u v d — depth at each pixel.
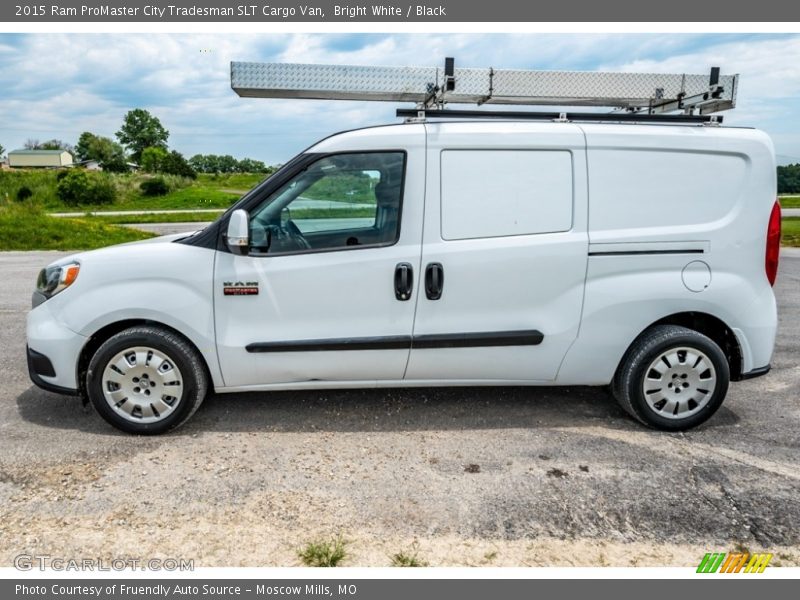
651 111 4.19
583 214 3.37
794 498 2.85
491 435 3.54
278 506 2.75
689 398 3.53
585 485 2.95
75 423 3.63
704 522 2.66
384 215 3.35
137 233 19.67
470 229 3.34
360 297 3.35
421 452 3.31
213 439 3.44
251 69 3.61
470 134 3.32
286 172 3.35
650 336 3.48
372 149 3.32
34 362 3.42
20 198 41.78
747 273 3.45
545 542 2.51
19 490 2.85
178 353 3.34
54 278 3.42
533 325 3.44
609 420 3.77
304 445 3.38
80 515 2.66
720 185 3.41
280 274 3.31
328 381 3.51
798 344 5.53
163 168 60.28
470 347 3.43
